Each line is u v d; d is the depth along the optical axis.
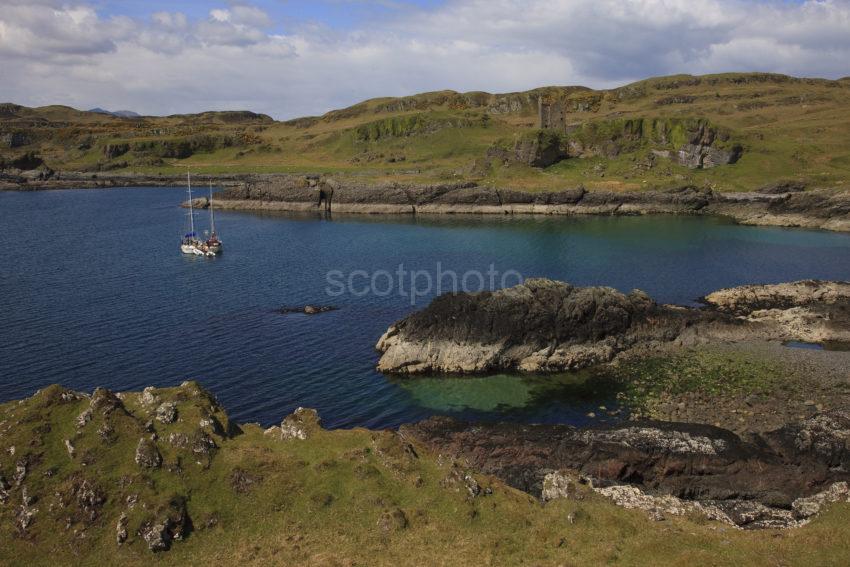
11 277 95.44
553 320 62.22
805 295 78.00
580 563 27.42
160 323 72.69
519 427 45.12
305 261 109.81
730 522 32.81
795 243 121.25
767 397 52.97
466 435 44.34
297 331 70.75
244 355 63.16
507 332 61.16
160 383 55.75
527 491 38.72
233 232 143.38
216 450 33.03
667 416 50.50
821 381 55.81
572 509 31.67
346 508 30.77
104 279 94.94
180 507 29.28
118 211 177.50
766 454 38.97
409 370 60.38
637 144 198.62
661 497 34.81
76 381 55.62
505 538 29.47
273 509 30.58
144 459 31.00
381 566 27.23
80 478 30.02
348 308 80.00
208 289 89.38
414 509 30.83
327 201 185.12
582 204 167.50
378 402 54.16
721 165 184.50
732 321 68.06
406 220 161.88
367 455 34.38
